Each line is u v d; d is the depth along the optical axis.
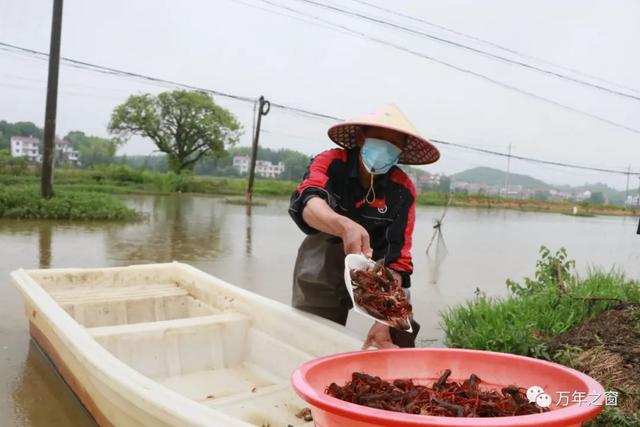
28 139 78.81
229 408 2.96
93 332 3.27
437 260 10.48
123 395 2.26
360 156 2.79
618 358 3.32
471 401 1.74
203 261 8.62
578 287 4.94
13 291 5.80
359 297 2.12
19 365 3.75
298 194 2.72
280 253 9.72
